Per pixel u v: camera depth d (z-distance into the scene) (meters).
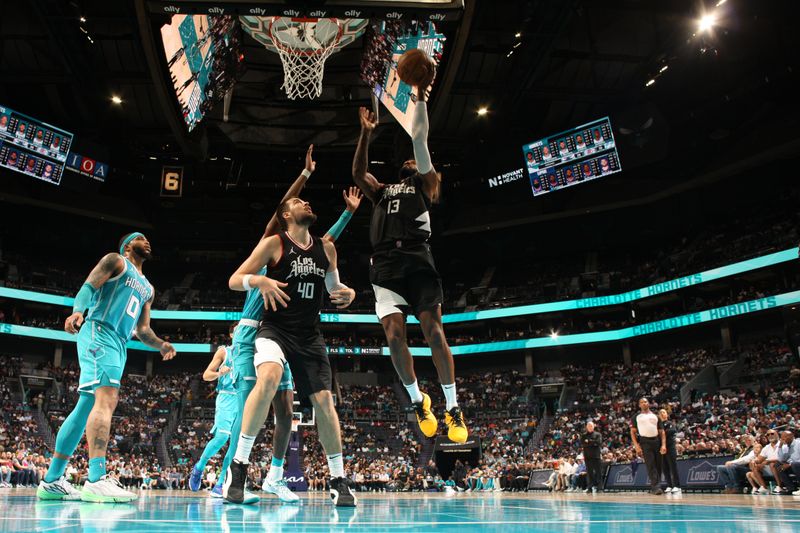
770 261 36.28
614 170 38.28
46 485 5.03
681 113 37.78
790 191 39.84
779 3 28.22
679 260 43.19
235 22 19.91
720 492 14.23
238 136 36.44
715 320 38.38
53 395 40.22
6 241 45.91
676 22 29.97
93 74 31.59
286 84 19.73
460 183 43.56
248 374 7.00
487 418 42.75
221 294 49.59
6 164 36.62
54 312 46.16
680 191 41.88
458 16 12.89
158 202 46.22
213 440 9.26
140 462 32.56
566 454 33.50
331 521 2.86
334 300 5.24
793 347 26.52
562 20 28.05
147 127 38.44
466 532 2.19
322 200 45.94
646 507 4.59
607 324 44.97
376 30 20.47
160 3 12.34
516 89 34.00
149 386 44.53
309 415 16.92
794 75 33.09
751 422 25.08
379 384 48.00
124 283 5.23
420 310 4.30
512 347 45.88
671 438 11.75
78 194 43.47
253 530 2.32
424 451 39.62
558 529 2.31
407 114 22.06
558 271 49.75
